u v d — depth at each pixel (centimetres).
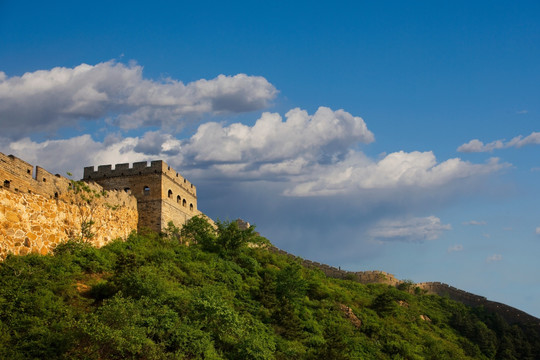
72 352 3303
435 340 6644
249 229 6456
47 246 4388
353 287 8050
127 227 5759
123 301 3712
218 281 5375
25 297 3594
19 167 4216
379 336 6031
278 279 5997
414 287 9300
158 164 6244
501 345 7681
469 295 9375
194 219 6544
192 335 3781
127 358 3431
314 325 5484
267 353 4069
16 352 3133
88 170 6406
